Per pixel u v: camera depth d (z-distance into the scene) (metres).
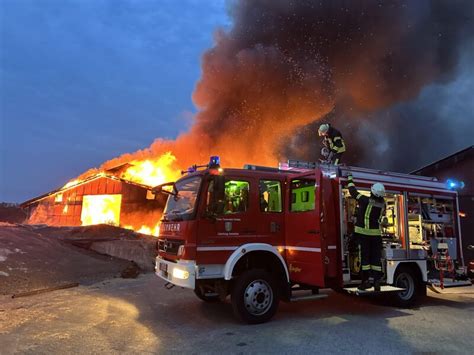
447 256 7.23
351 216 6.34
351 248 6.13
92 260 10.69
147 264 11.11
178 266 5.21
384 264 6.47
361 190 6.40
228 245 5.36
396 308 6.54
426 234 7.29
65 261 9.99
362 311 6.25
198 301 6.88
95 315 5.74
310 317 5.78
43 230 13.87
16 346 4.19
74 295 7.31
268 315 5.39
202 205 5.27
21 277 8.05
